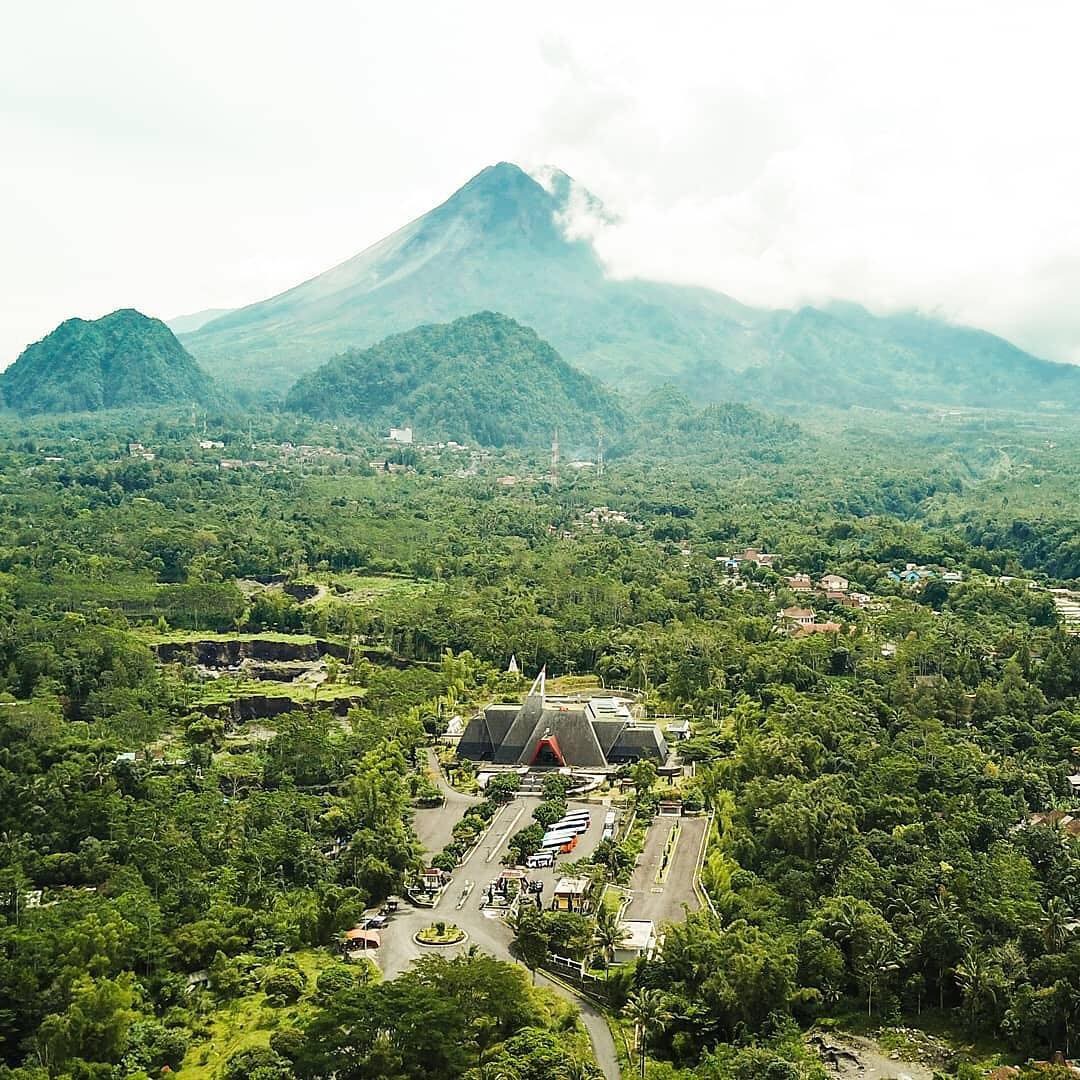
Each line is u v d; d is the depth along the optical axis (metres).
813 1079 176.62
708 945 199.25
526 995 191.25
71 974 195.25
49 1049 182.38
